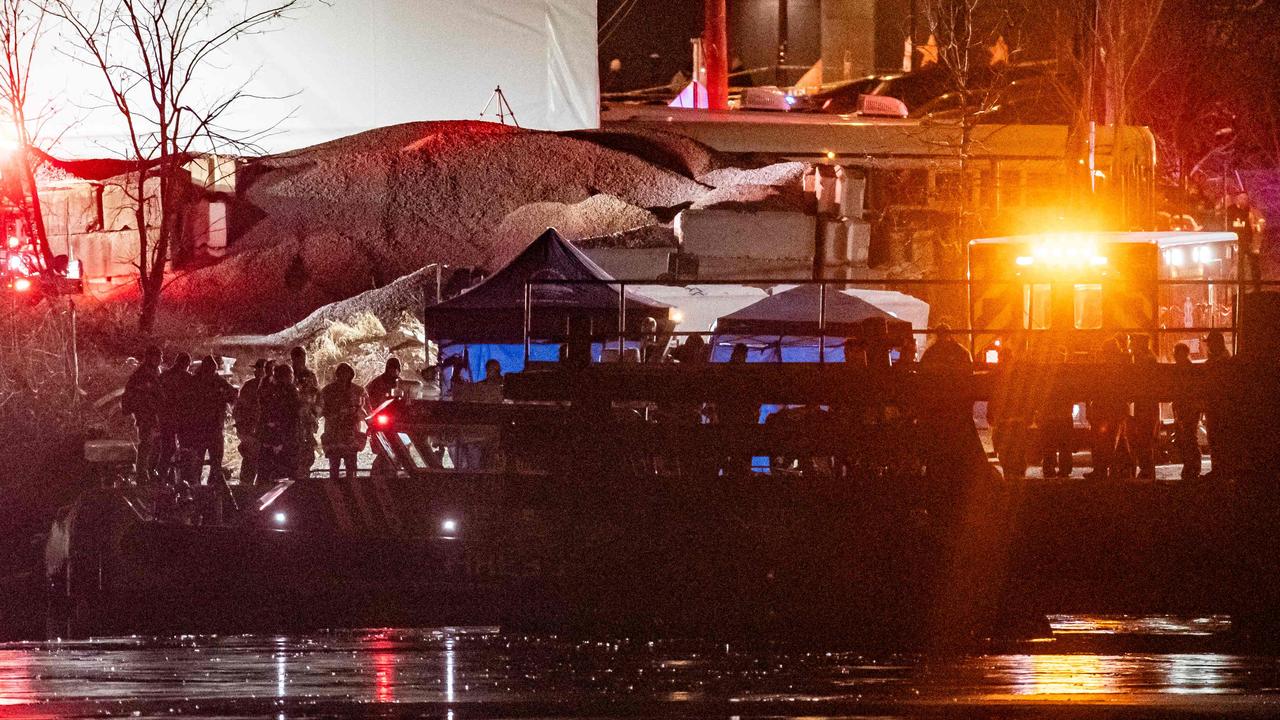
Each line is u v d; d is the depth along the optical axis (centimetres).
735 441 4269
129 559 5625
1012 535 4228
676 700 3300
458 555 4972
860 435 4244
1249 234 8406
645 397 4325
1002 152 12669
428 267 11100
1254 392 4144
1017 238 7206
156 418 6969
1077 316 6925
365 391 7225
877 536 4262
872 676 3662
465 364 7406
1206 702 3294
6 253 9650
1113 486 4241
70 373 8419
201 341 10150
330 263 11756
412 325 10256
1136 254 6712
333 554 5244
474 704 3212
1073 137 11188
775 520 4303
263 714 3077
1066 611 4234
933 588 4225
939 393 4222
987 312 7356
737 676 3641
